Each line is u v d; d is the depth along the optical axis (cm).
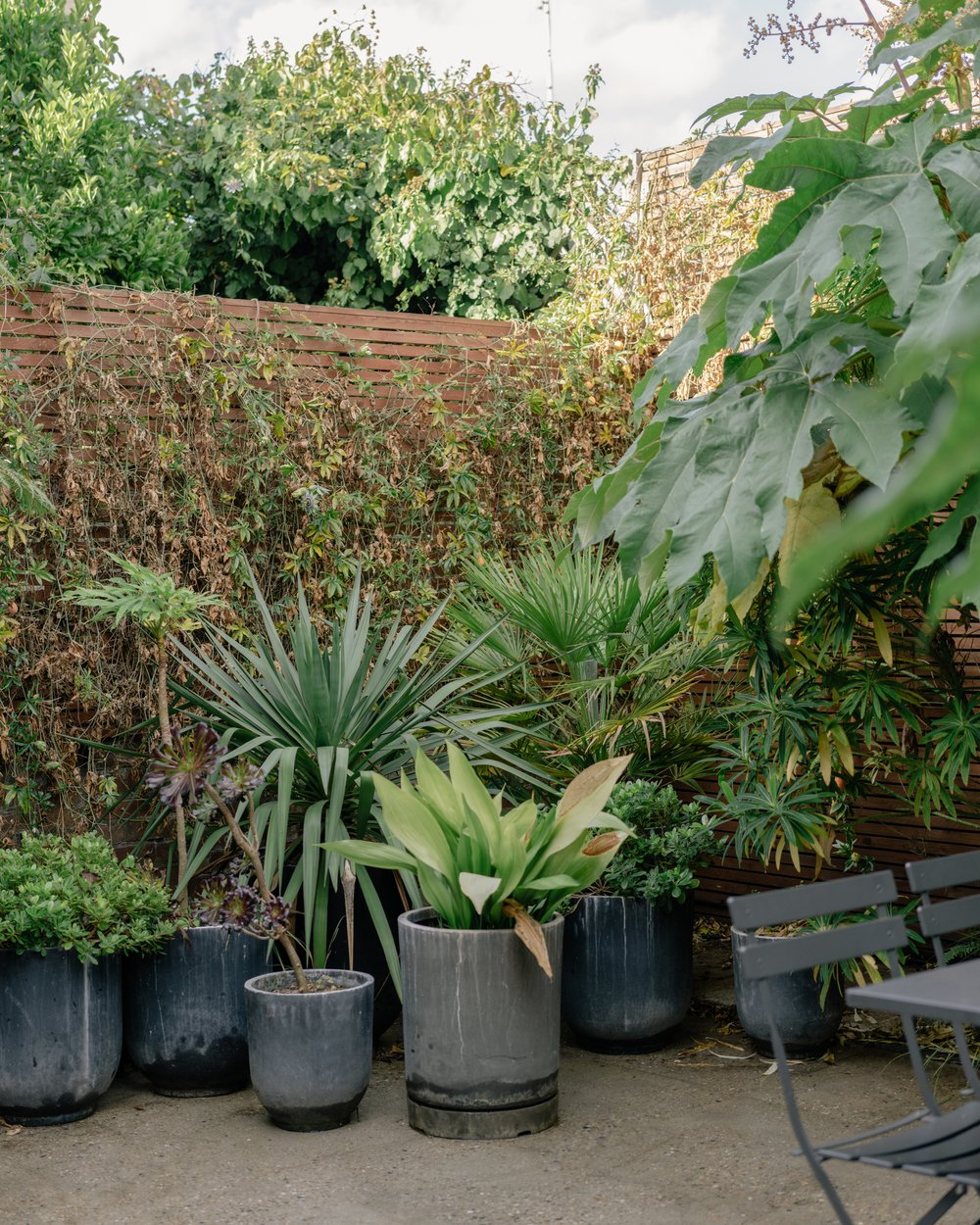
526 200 826
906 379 38
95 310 466
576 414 563
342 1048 344
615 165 814
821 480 348
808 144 298
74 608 452
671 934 414
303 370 509
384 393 529
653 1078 391
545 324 622
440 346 548
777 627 36
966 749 369
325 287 922
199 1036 372
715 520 294
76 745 454
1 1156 328
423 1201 297
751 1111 357
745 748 411
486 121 822
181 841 400
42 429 454
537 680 497
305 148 863
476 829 343
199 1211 292
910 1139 202
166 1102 374
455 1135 338
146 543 469
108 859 384
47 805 446
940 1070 381
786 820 394
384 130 891
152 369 466
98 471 458
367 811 402
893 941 229
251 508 490
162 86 885
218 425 482
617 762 374
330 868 378
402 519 527
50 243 626
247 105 892
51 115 671
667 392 355
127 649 462
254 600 490
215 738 357
